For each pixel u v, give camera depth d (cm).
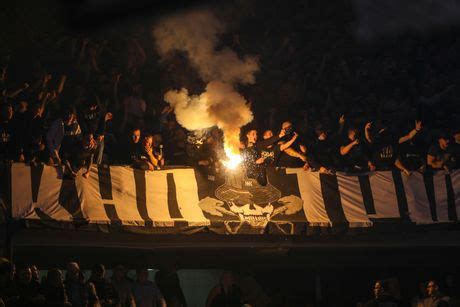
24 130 1127
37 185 1065
